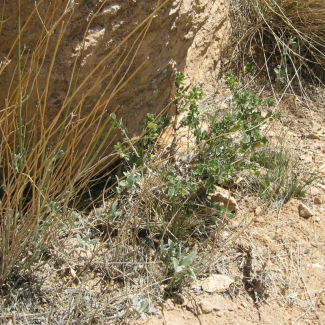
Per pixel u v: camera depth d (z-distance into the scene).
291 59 3.95
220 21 3.78
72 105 2.40
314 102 3.93
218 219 2.78
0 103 2.23
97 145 2.67
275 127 3.62
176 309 2.37
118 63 2.51
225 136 2.58
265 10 4.15
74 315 2.22
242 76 3.99
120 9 2.38
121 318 2.24
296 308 2.44
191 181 2.69
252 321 2.37
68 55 2.27
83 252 2.49
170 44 2.89
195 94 2.69
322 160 3.37
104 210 2.63
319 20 4.11
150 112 2.95
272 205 2.97
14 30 2.09
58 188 2.26
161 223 2.65
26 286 2.28
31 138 2.22
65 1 2.13
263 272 2.54
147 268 2.47
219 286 2.47
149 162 2.70
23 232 2.17
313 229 2.86
